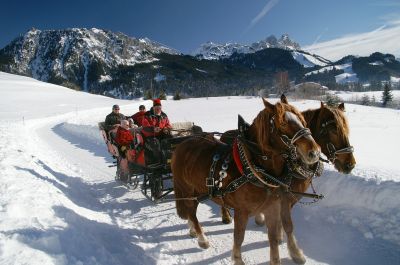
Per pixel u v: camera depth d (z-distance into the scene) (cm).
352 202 676
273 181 465
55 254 425
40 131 2506
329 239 615
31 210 557
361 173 762
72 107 4712
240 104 4369
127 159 912
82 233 536
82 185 993
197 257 584
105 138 1120
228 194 509
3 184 672
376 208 634
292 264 546
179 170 630
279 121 418
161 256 573
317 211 708
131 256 544
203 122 2453
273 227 514
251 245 612
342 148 543
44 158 1302
